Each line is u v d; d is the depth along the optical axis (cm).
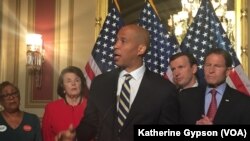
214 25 399
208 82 222
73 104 317
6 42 468
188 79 298
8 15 471
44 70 467
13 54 468
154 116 177
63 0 472
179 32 438
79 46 465
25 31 471
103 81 190
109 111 181
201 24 402
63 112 312
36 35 454
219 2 438
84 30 466
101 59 412
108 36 418
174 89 184
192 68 302
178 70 298
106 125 180
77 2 470
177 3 441
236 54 423
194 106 220
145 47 184
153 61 404
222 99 219
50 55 467
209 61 222
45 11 473
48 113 317
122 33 182
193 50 398
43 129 317
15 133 305
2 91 309
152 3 419
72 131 196
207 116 217
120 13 449
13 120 310
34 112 464
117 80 187
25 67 468
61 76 323
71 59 464
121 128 177
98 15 459
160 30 410
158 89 179
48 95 464
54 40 468
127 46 180
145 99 178
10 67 468
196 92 226
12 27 471
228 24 436
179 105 205
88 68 411
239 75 379
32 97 466
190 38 402
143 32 183
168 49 405
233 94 220
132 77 183
